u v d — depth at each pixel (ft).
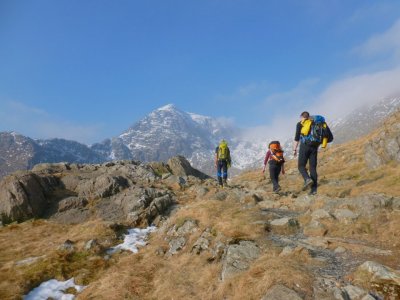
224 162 70.69
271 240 32.99
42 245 48.75
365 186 56.95
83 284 37.47
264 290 23.52
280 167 55.01
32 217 62.59
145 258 40.96
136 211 57.47
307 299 21.74
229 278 27.63
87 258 42.91
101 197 68.28
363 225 33.94
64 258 42.42
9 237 54.03
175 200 63.77
